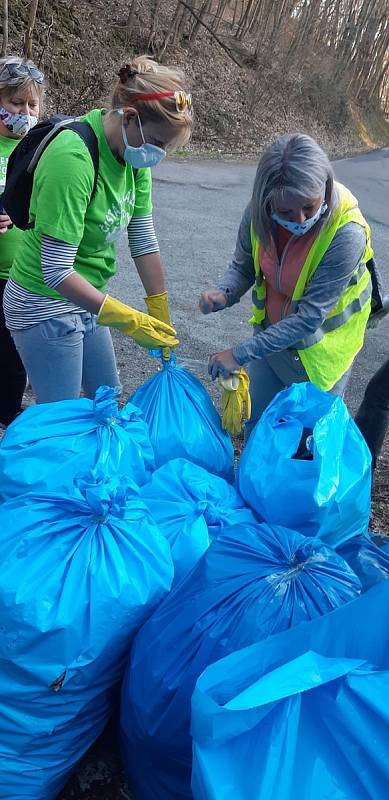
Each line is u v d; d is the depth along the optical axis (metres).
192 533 2.10
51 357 2.77
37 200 2.43
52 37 11.72
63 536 1.87
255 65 15.03
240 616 1.72
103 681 1.90
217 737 1.42
